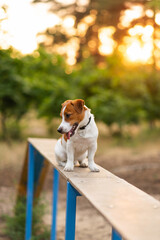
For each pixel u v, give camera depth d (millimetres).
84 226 5250
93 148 2850
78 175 2641
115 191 2150
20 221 5152
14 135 11406
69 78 12023
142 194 2096
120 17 20359
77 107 2670
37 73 11367
